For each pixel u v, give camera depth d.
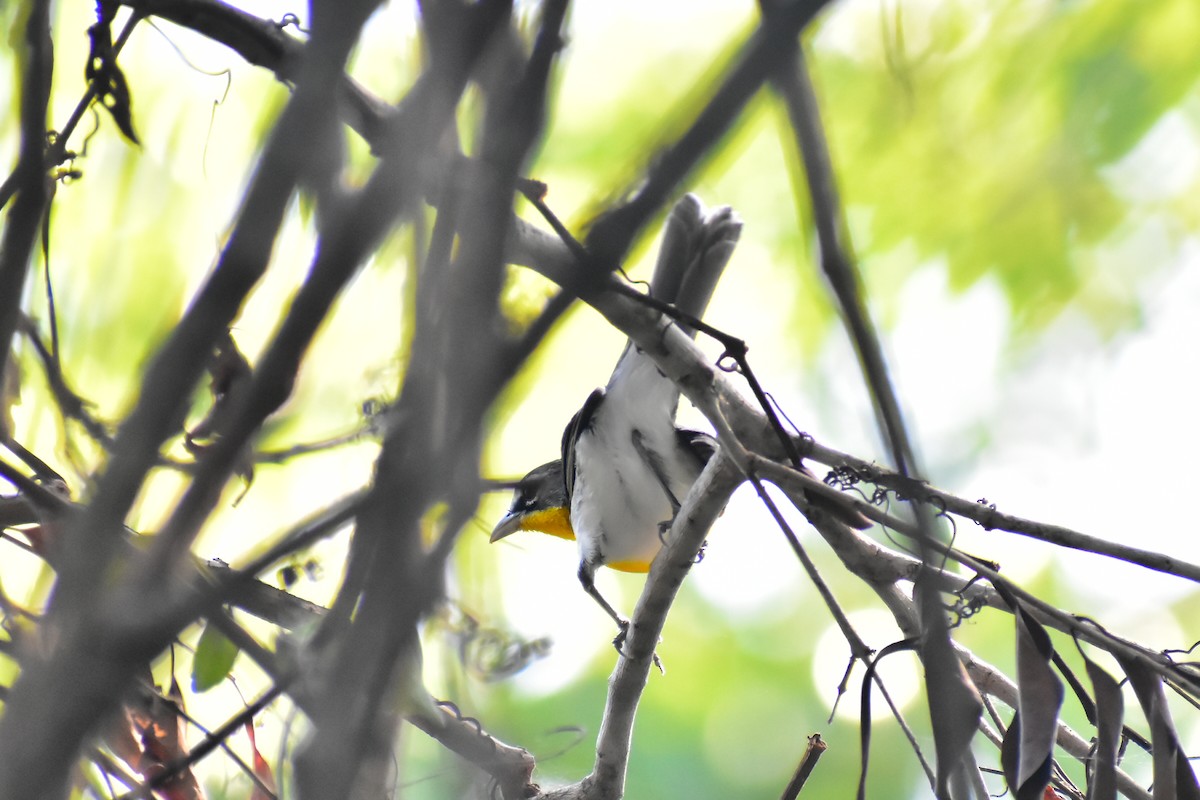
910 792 11.30
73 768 2.63
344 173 2.69
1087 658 4.31
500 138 2.57
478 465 2.48
